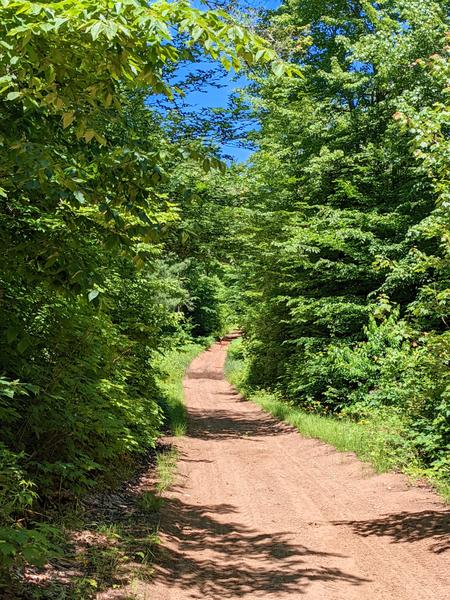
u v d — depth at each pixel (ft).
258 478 30.55
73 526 17.57
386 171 53.31
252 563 17.52
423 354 28.32
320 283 60.49
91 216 17.04
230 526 21.70
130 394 34.04
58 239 14.58
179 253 47.19
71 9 10.36
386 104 53.16
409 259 42.88
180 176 40.11
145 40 11.73
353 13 66.28
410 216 49.24
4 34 11.66
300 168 61.57
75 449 20.48
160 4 10.95
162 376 41.68
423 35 45.24
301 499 25.98
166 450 37.01
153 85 12.28
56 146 14.56
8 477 14.40
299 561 17.69
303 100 61.00
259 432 48.39
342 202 57.98
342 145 59.36
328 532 20.90
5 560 11.32
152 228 14.42
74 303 20.59
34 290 19.08
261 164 61.62
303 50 50.85
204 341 156.46
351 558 18.01
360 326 54.65
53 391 19.48
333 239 50.78
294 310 56.13
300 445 40.68
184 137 41.01
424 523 20.99
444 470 26.91
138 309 34.96
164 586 15.06
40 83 12.10
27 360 19.15
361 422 39.55
